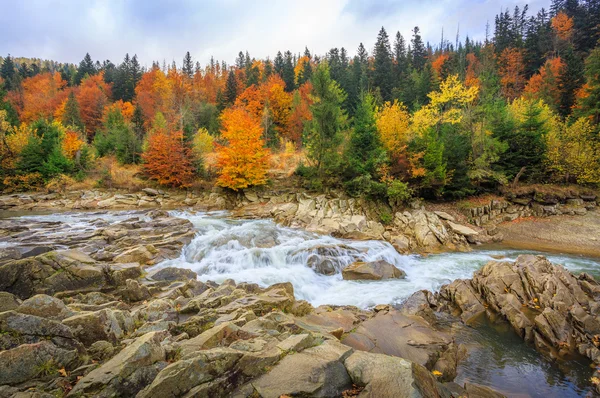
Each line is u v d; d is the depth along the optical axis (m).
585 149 28.12
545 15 82.31
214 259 15.30
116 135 41.47
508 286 12.14
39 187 34.03
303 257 15.84
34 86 71.00
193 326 7.07
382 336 8.48
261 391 4.79
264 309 8.69
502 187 28.47
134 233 17.27
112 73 85.69
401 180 26.88
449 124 29.30
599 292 11.45
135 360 4.72
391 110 29.20
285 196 30.77
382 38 71.06
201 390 4.52
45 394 4.27
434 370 7.44
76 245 14.61
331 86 29.08
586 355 8.48
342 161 28.14
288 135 50.25
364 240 20.34
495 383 7.46
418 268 16.39
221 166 33.00
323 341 6.33
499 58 57.16
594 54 33.12
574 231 23.70
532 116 29.88
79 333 5.70
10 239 15.12
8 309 5.87
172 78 67.56
